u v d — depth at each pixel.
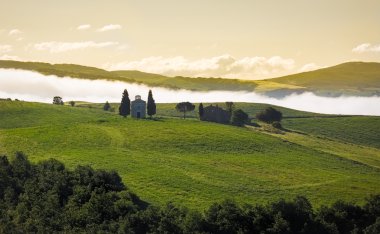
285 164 155.25
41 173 113.81
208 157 156.25
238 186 128.12
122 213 94.12
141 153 155.00
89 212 94.12
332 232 98.12
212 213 98.12
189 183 126.69
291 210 100.12
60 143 160.62
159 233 89.12
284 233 94.88
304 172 147.88
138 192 116.25
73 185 107.25
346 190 130.75
